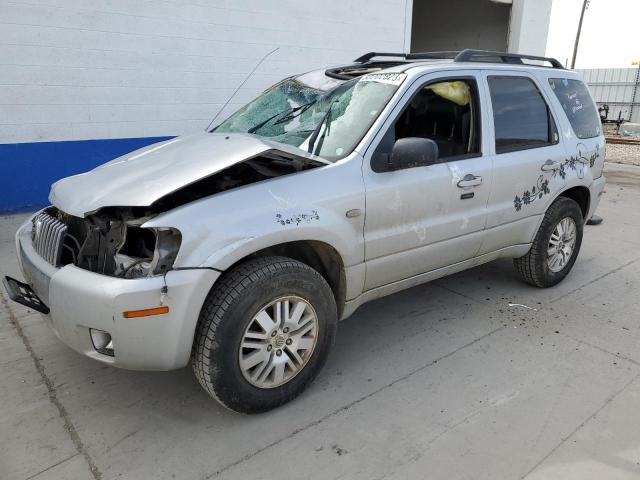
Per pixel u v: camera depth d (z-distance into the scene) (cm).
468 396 303
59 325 256
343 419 281
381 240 312
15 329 374
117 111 728
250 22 815
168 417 282
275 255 300
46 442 262
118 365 248
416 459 252
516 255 424
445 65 355
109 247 259
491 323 395
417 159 299
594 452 257
